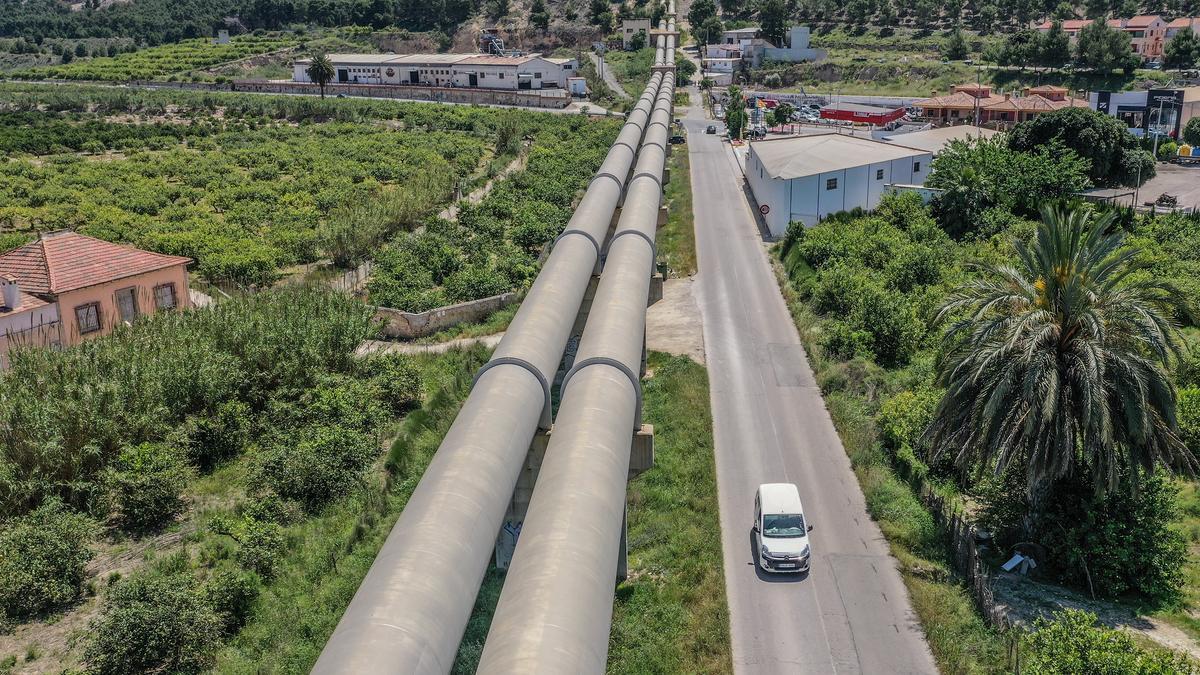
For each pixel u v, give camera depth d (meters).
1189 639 33.09
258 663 31.81
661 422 50.69
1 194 102.88
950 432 38.12
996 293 37.88
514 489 29.86
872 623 34.09
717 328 65.31
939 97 170.62
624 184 69.31
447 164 123.94
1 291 56.53
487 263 79.31
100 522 40.84
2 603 34.56
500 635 19.52
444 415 51.75
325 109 166.62
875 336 58.88
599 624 20.64
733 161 128.38
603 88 198.00
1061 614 30.09
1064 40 198.12
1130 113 139.50
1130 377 34.31
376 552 38.25
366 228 85.00
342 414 48.69
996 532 39.44
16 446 41.84
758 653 32.56
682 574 36.94
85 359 49.78
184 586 33.19
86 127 147.88
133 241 84.75
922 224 81.50
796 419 51.06
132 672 31.20
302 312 57.88
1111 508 36.47
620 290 41.06
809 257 75.94
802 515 38.16
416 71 197.75
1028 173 86.62
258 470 43.12
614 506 25.19
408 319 66.19
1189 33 192.50
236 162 126.06
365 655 17.67
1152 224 81.38
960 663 31.06
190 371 48.94
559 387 52.59
